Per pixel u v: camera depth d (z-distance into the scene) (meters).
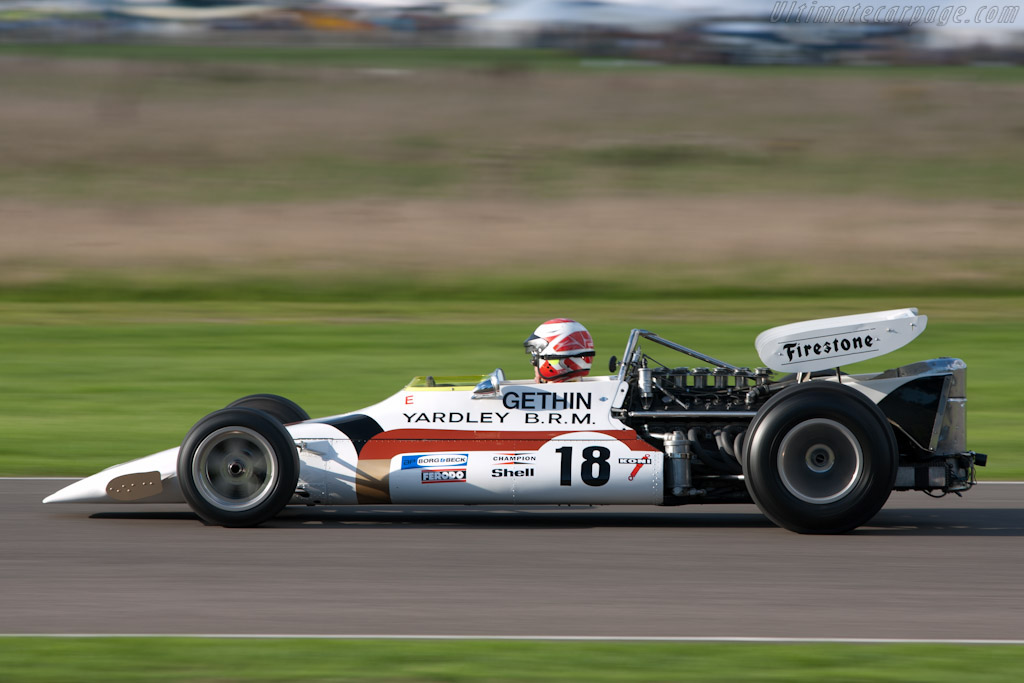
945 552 23.86
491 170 147.38
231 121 177.12
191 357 57.88
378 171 146.62
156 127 171.38
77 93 194.88
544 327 27.84
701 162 152.38
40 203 125.50
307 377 52.03
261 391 48.59
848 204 127.12
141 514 27.39
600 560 23.11
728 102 192.12
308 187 137.50
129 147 158.12
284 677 16.59
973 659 17.36
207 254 102.12
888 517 27.72
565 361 27.42
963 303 80.81
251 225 116.06
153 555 23.34
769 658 17.38
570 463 25.47
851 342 25.78
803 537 25.06
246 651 17.62
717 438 26.16
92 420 42.81
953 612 19.80
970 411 45.41
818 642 18.12
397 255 101.69
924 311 76.25
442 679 16.55
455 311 77.62
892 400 26.14
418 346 61.06
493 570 22.33
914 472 25.92
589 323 69.38
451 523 26.75
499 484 25.44
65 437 39.47
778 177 143.12
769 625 19.03
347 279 92.25
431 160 153.62
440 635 18.48
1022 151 157.25
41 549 23.88
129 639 18.14
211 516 25.22
